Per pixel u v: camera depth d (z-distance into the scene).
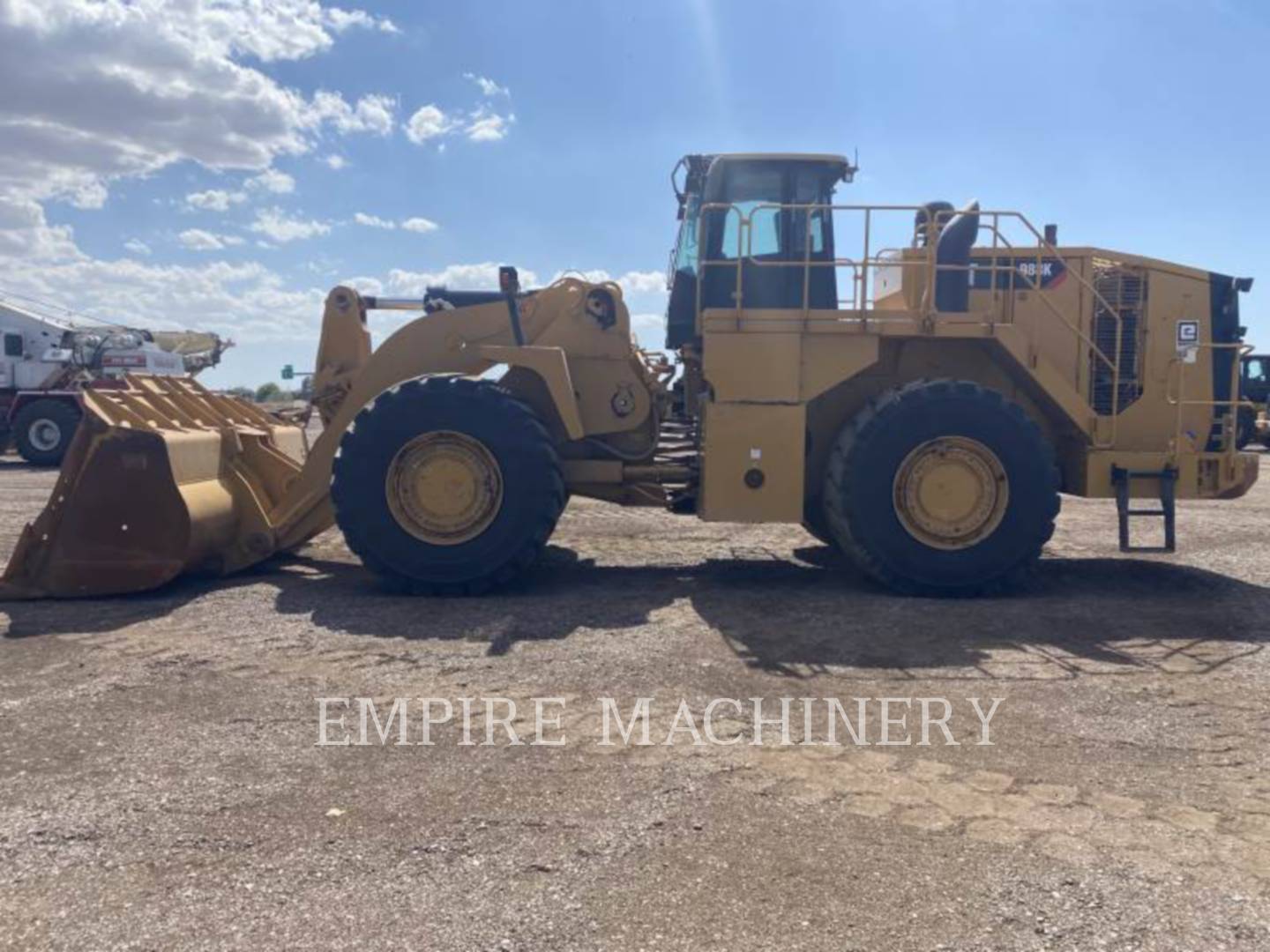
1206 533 10.95
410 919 3.09
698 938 2.99
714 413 7.62
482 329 8.17
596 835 3.62
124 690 5.17
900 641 6.17
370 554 7.36
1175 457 7.96
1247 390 28.81
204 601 7.12
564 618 6.70
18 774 4.13
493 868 3.38
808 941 2.98
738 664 5.68
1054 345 8.17
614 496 8.23
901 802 3.92
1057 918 3.10
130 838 3.59
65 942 2.97
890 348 8.09
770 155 8.30
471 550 7.32
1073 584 7.97
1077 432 8.05
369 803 3.87
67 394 20.58
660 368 8.77
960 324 7.62
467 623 6.55
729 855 3.48
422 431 7.34
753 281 8.27
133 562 7.18
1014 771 4.23
